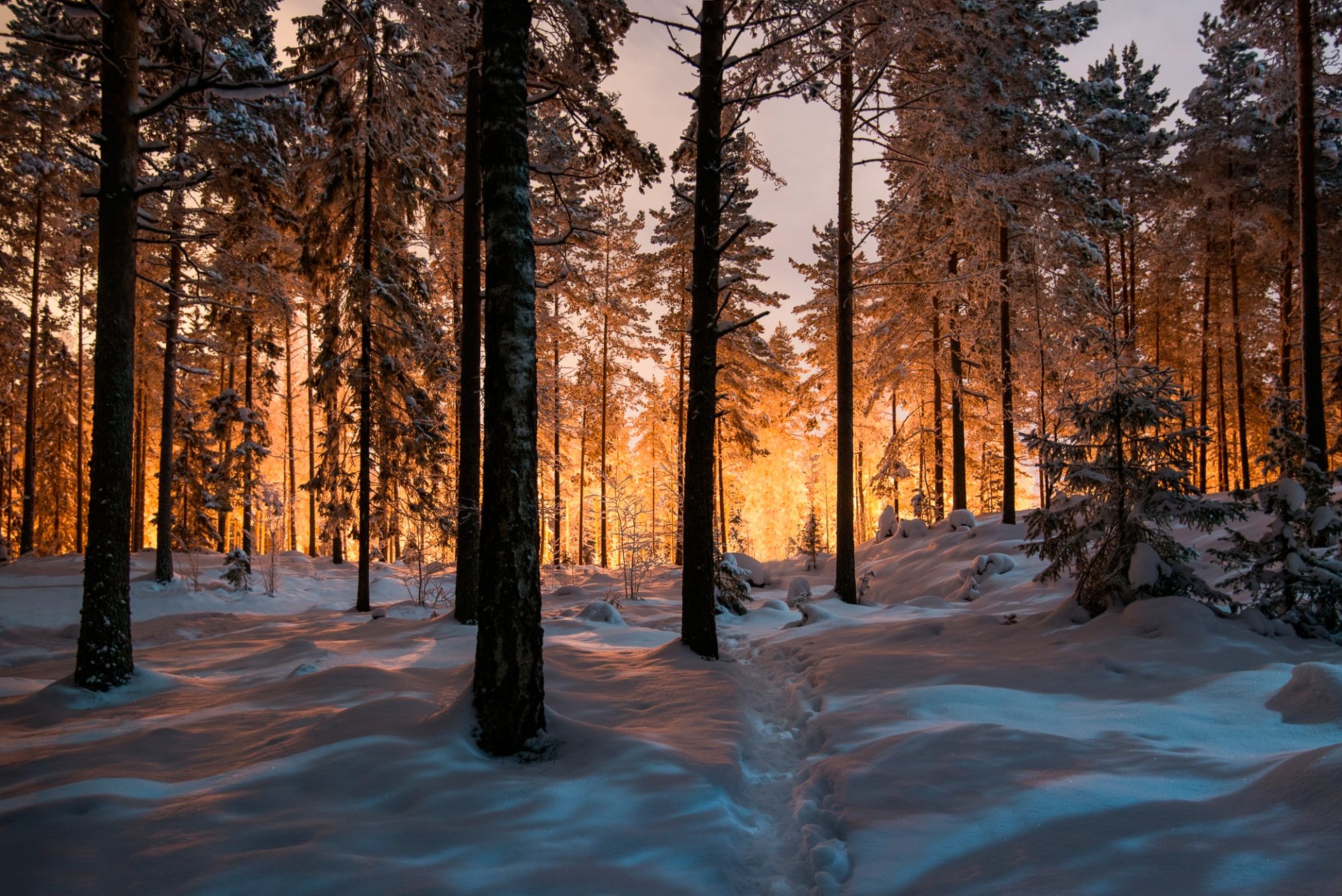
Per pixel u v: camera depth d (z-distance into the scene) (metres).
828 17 9.70
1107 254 25.91
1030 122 17.72
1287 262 23.81
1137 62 27.45
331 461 16.72
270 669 8.29
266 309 17.48
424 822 3.77
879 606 14.05
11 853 3.31
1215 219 23.94
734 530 37.00
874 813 3.89
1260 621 7.41
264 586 19.53
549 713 5.27
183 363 24.98
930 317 22.16
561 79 11.04
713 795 4.25
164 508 18.16
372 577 22.38
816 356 28.19
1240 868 2.86
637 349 28.67
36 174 14.58
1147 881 2.86
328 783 4.16
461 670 7.12
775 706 6.95
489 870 3.30
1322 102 17.92
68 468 32.41
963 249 21.11
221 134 14.16
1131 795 3.73
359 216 15.88
